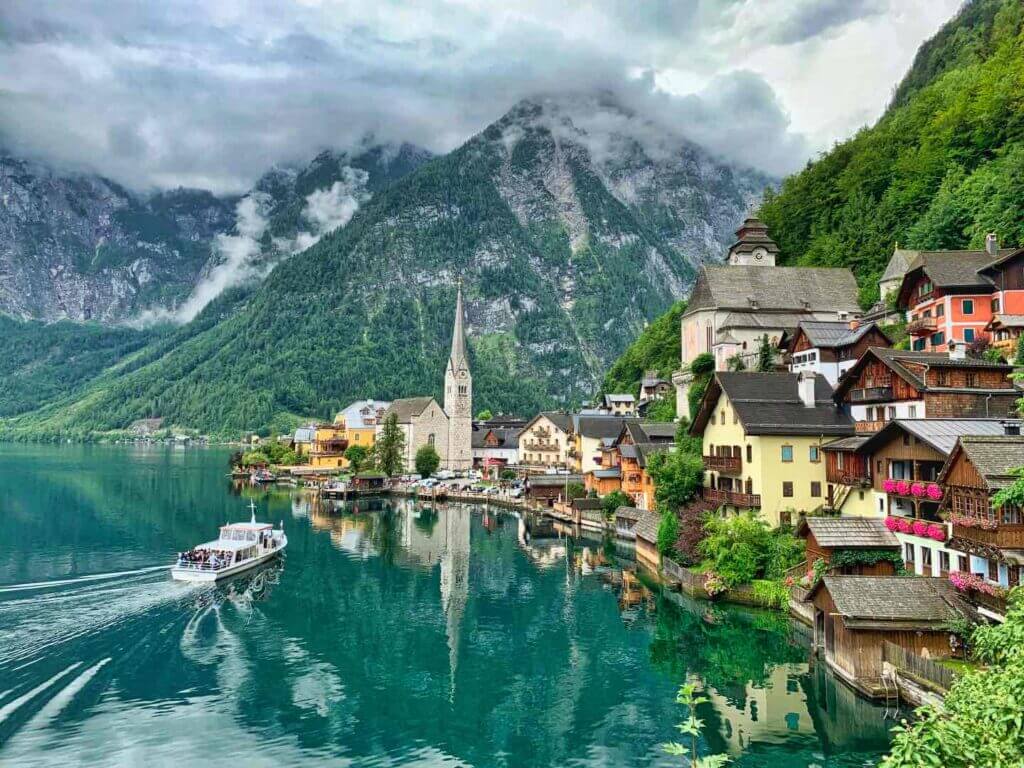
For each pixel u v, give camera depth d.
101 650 49.81
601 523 105.88
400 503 144.00
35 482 155.88
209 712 41.66
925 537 47.31
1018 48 134.38
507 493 142.25
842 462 59.88
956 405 55.19
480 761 37.09
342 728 40.31
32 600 59.91
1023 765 16.61
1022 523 37.38
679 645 54.28
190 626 55.88
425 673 49.09
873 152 146.12
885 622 40.47
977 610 40.38
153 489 148.75
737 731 40.06
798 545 60.41
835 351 82.81
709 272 128.88
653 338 183.00
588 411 182.38
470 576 77.06
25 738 37.47
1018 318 70.75
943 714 23.41
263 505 132.25
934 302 79.88
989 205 97.25
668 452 88.19
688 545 68.81
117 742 37.41
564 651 53.50
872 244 129.38
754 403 69.38
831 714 41.28
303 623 58.97
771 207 173.75
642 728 40.97
